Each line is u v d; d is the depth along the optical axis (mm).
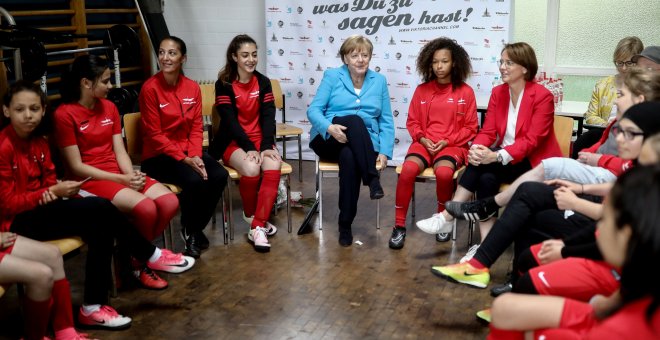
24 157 2977
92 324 3051
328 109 4227
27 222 2977
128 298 3354
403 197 3967
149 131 3867
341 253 3902
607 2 5375
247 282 3529
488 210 3434
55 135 3385
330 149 4117
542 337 2035
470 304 3277
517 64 3686
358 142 3951
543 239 2990
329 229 4277
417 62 4215
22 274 2605
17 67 3879
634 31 5359
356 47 4062
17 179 2961
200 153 3943
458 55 4055
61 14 5316
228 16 5969
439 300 3320
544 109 3686
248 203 4078
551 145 3756
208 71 6125
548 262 2609
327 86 4207
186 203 3824
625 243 1741
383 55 5539
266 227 4137
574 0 5453
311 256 3861
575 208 2760
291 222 4246
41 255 2752
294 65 5766
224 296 3371
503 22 5172
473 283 3076
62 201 3045
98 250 3031
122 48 4914
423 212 4570
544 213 2992
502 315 2127
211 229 4301
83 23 5457
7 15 4035
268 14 5719
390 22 5457
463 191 3758
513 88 3773
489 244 3070
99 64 3373
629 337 1712
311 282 3523
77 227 3002
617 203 1733
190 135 4012
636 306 1726
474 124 4141
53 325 2840
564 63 5598
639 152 2383
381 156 4188
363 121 4062
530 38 5617
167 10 6078
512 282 3176
